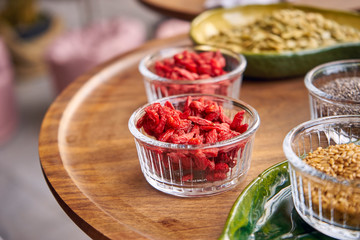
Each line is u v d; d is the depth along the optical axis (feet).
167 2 2.49
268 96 1.69
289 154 1.20
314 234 1.20
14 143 3.59
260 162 1.41
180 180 1.30
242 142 1.28
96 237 1.23
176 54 1.65
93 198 1.33
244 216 1.21
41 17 4.70
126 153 1.47
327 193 1.15
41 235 2.61
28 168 3.26
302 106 1.63
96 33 3.72
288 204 1.26
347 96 1.45
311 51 1.69
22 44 4.37
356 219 1.15
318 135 1.30
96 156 1.47
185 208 1.29
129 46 3.59
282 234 1.20
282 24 1.82
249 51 1.75
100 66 1.90
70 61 3.38
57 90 3.57
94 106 1.70
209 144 1.25
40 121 3.84
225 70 1.69
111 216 1.26
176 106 1.43
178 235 1.22
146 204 1.30
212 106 1.35
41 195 2.96
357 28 1.90
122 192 1.34
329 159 1.23
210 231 1.22
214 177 1.29
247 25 1.94
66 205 1.29
